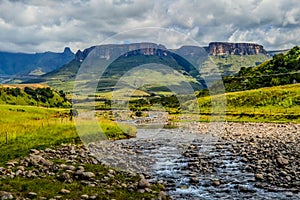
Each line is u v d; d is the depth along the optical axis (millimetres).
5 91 161625
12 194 15172
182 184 20031
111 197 16109
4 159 24703
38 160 23109
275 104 87938
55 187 16875
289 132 51656
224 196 17750
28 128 40250
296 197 17562
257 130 55500
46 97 174125
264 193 18297
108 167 23188
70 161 24188
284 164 25172
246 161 27000
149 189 18031
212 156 29578
